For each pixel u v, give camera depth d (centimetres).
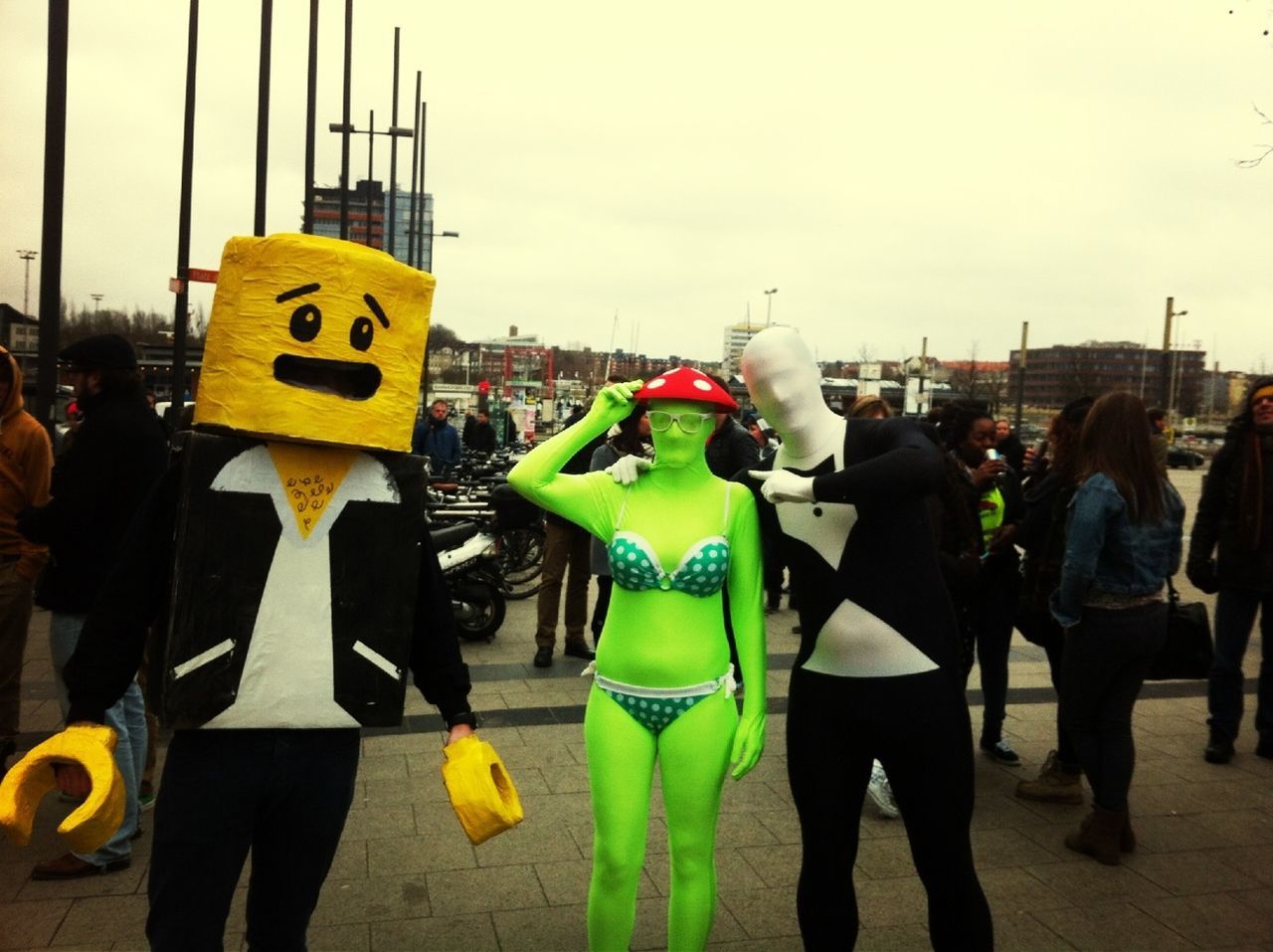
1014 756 538
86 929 341
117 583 240
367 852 408
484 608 818
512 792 260
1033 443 4953
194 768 237
